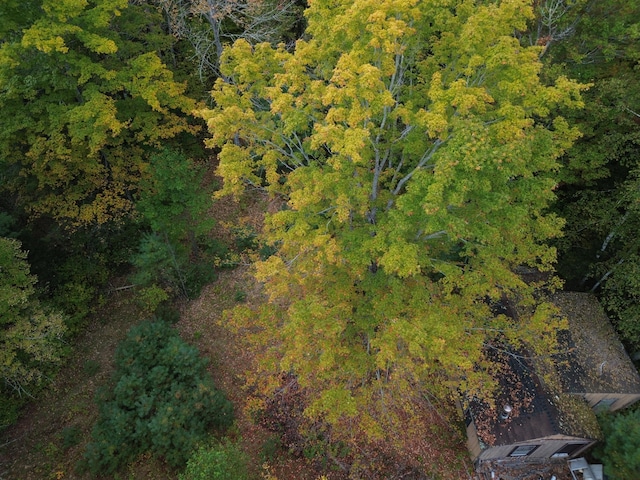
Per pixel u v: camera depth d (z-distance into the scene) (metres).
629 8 18.20
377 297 14.20
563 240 21.23
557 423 16.14
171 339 17.95
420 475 17.11
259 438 17.55
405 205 11.33
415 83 17.09
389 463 17.33
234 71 14.62
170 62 25.14
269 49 14.10
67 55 16.80
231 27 25.03
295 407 18.41
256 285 22.25
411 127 12.91
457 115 11.99
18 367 15.72
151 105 19.16
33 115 18.19
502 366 17.72
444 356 13.14
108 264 22.61
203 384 17.08
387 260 11.54
